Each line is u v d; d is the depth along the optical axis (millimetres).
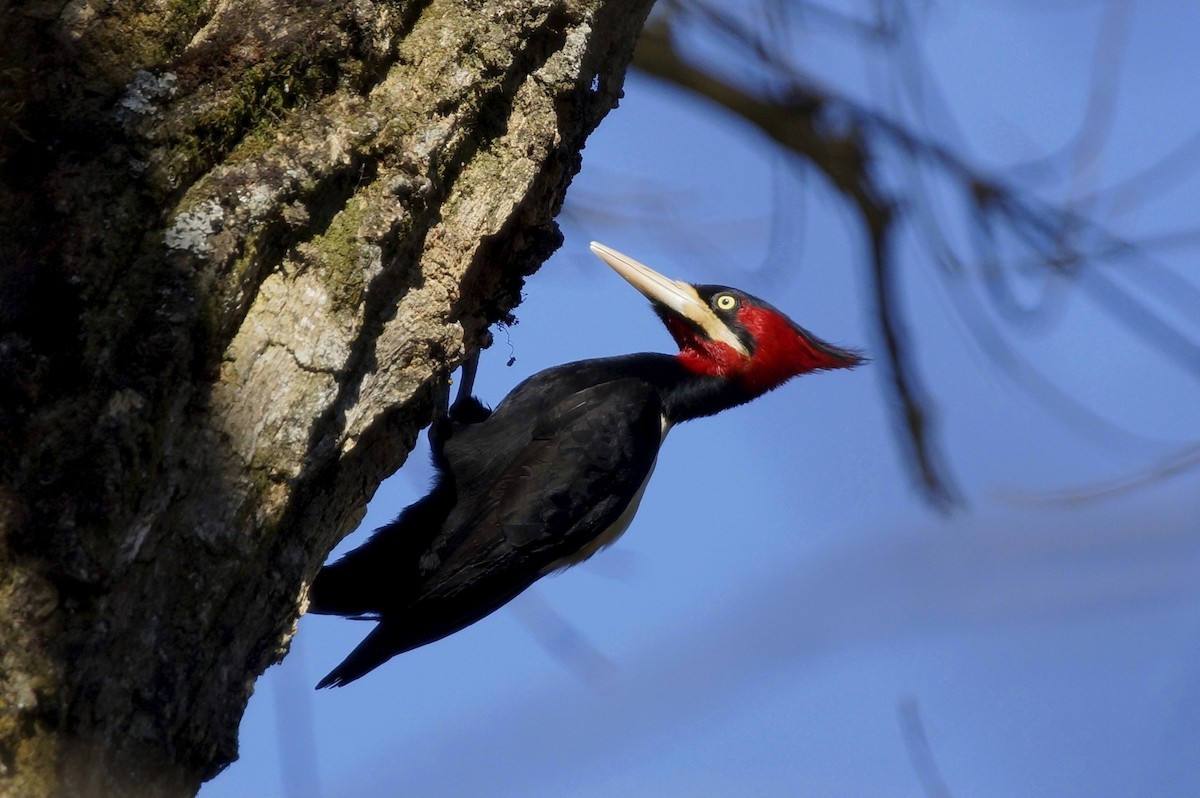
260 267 6574
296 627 6816
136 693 5746
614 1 9250
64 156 6152
